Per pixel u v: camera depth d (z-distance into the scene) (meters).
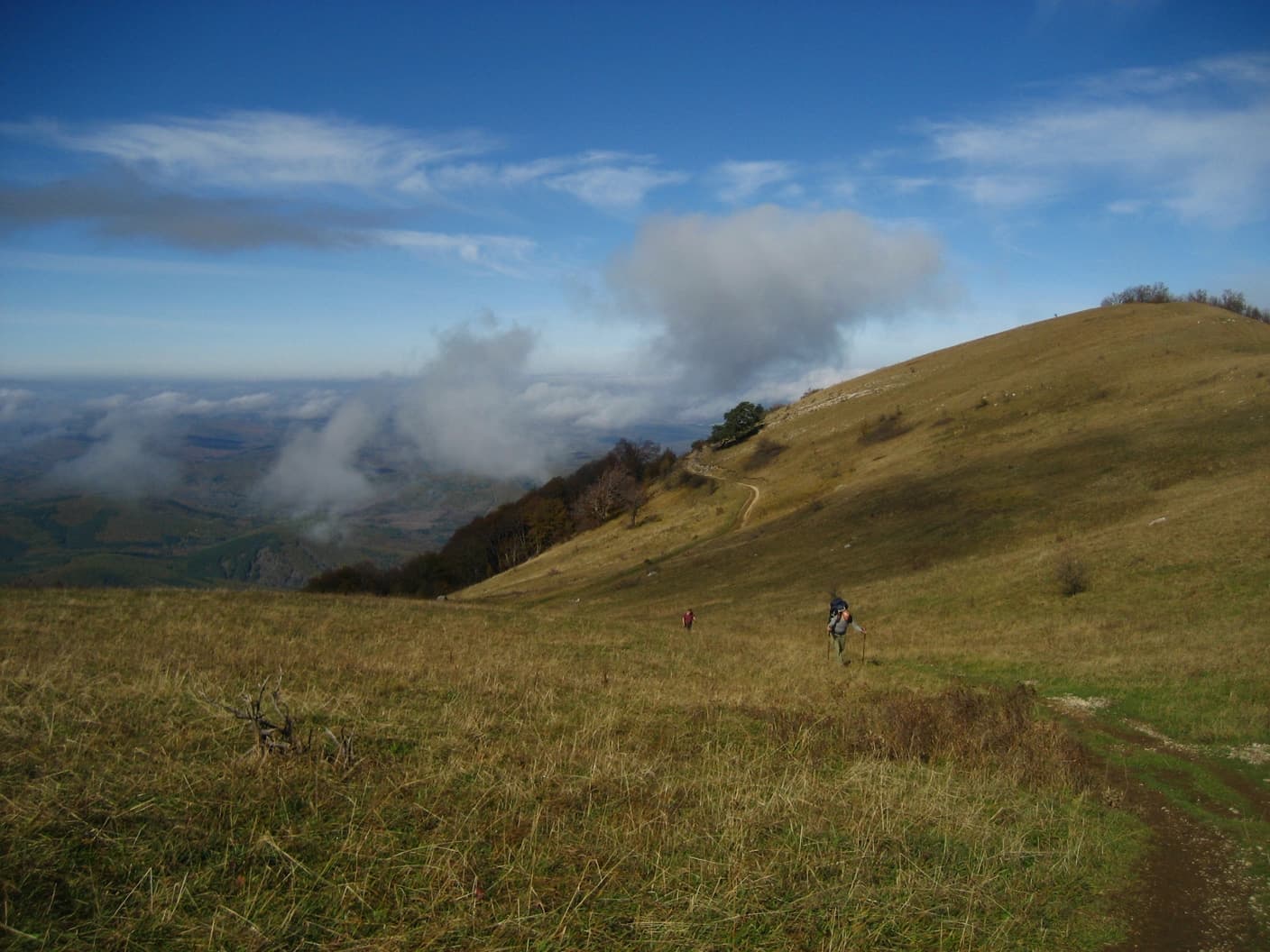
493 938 4.65
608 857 5.80
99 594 22.70
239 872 5.12
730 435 111.81
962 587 32.19
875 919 5.31
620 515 97.38
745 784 7.75
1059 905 5.98
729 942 4.88
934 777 8.48
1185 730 12.48
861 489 61.09
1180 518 31.05
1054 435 55.31
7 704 8.00
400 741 8.05
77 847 5.14
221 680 10.23
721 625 33.81
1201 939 5.72
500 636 21.12
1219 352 62.34
